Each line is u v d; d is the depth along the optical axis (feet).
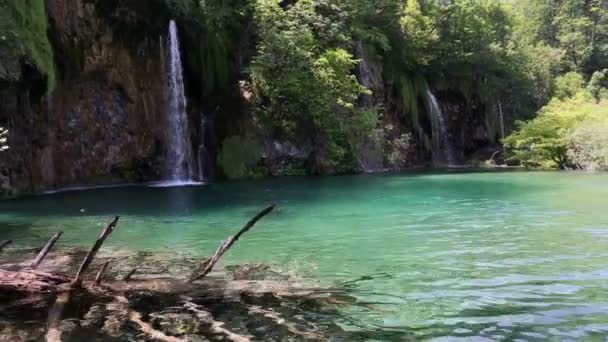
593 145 101.65
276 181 85.35
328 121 101.60
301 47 99.40
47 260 28.53
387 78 131.03
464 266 27.17
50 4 76.02
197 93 100.53
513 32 174.40
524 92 158.61
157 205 54.95
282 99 100.53
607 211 46.55
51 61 69.92
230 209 51.16
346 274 25.67
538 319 18.74
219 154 96.99
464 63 148.56
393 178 88.74
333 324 18.28
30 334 16.93
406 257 29.55
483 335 17.22
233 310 19.53
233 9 102.17
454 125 149.18
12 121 68.80
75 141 81.05
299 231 38.32
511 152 131.44
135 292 21.38
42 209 52.29
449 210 48.80
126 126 88.22
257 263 28.12
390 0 133.49
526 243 33.19
